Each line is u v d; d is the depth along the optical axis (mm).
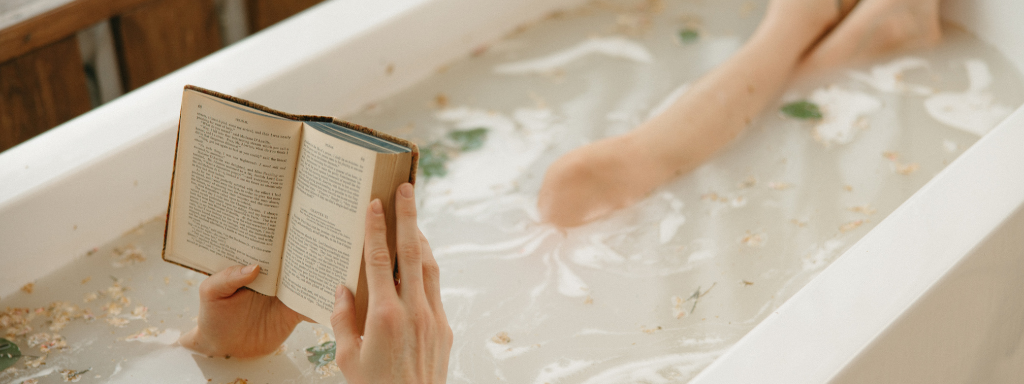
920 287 692
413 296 622
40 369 823
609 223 1049
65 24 1277
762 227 1021
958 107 1208
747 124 1210
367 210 610
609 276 960
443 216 1060
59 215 921
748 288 926
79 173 920
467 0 1352
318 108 1170
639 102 1294
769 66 1250
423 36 1298
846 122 1203
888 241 749
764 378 619
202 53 1537
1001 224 753
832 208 1040
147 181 1003
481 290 941
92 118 997
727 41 1458
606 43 1456
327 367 828
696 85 1208
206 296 743
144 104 1022
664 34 1485
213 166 692
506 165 1156
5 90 1237
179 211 732
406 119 1243
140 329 880
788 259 964
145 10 1396
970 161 839
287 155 661
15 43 1215
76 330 875
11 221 875
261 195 678
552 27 1505
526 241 1019
